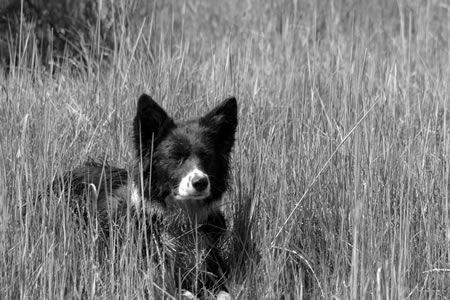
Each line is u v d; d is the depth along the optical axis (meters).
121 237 9.34
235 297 9.07
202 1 20.02
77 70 14.31
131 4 15.33
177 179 9.44
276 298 9.05
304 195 9.51
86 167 10.55
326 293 8.74
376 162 9.95
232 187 10.25
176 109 11.50
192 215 9.70
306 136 10.73
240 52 14.98
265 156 10.27
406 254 8.75
